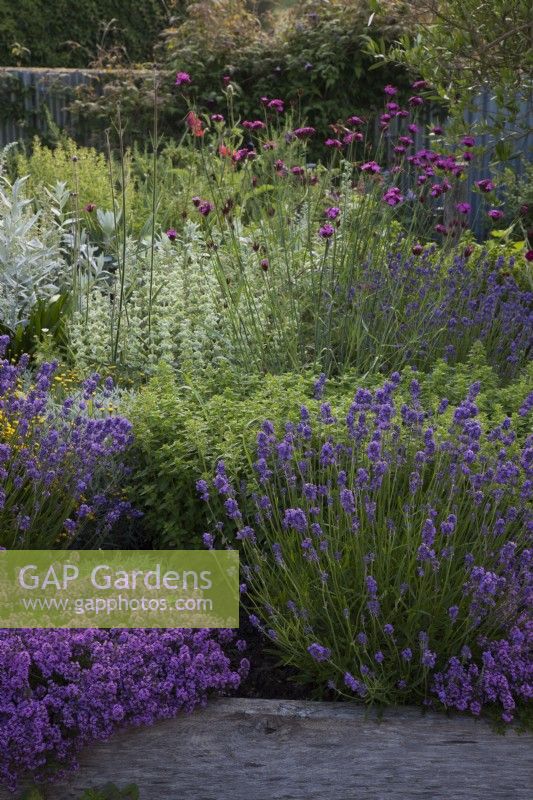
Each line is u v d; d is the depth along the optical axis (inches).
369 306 206.8
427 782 108.8
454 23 176.7
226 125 444.1
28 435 142.7
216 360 196.7
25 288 245.3
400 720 111.4
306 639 118.8
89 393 157.6
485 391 169.8
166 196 334.0
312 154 446.3
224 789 109.9
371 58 443.2
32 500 134.3
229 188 265.9
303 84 450.9
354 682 111.2
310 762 109.8
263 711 113.6
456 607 110.7
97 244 310.2
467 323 199.9
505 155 192.9
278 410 150.6
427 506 120.6
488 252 239.6
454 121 197.3
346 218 223.9
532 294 205.5
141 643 114.4
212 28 466.0
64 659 111.0
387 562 117.9
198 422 146.3
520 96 213.2
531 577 112.9
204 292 225.0
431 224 299.7
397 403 152.2
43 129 494.0
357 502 125.0
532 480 122.0
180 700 113.1
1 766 107.0
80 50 640.4
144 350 211.9
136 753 110.9
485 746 109.3
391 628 112.0
